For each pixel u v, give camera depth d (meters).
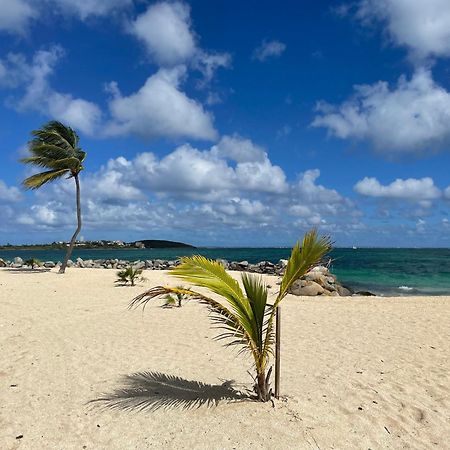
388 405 5.19
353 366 6.74
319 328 9.65
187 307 11.73
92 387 5.57
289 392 5.48
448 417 4.93
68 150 21.05
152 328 9.09
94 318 10.06
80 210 22.00
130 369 6.31
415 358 7.25
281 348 7.82
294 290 17.03
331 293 17.33
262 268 30.56
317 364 6.82
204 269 4.93
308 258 4.88
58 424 4.53
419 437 4.45
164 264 33.31
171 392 5.40
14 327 8.88
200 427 4.46
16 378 5.86
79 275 20.62
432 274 30.64
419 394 5.59
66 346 7.50
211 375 6.12
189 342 7.95
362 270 34.34
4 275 20.03
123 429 4.43
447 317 11.15
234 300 4.95
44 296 13.34
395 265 40.53
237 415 4.73
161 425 4.51
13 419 4.62
